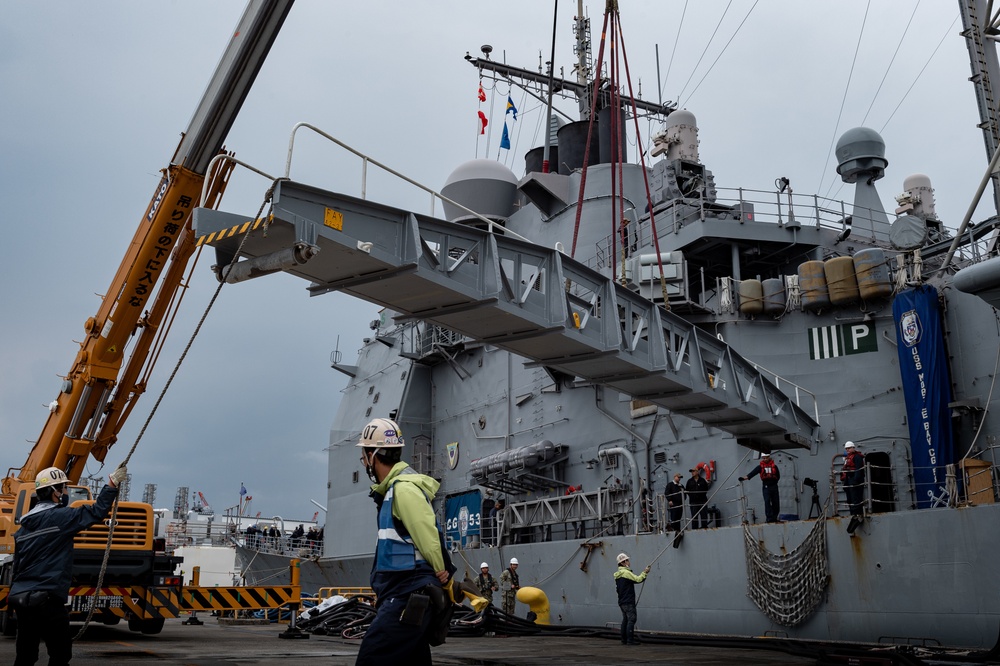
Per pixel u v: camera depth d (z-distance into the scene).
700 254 23.27
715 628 17.48
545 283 14.84
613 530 21.28
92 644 13.98
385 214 12.69
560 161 28.97
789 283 20.70
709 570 17.77
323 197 11.83
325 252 12.20
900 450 18.80
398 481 4.69
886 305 19.73
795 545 16.36
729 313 21.09
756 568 16.62
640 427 21.95
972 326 18.39
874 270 19.44
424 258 12.99
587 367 16.25
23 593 7.05
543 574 21.92
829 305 20.14
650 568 18.50
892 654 12.32
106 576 14.76
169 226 16.05
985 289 10.80
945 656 12.95
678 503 20.05
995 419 17.69
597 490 21.28
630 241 24.31
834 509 16.53
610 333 15.37
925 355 18.27
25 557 7.20
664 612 18.56
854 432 19.36
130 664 10.45
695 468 19.88
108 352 16.50
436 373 29.81
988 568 13.54
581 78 29.81
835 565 15.57
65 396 16.84
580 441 23.25
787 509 19.42
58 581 7.19
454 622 19.22
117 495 7.49
